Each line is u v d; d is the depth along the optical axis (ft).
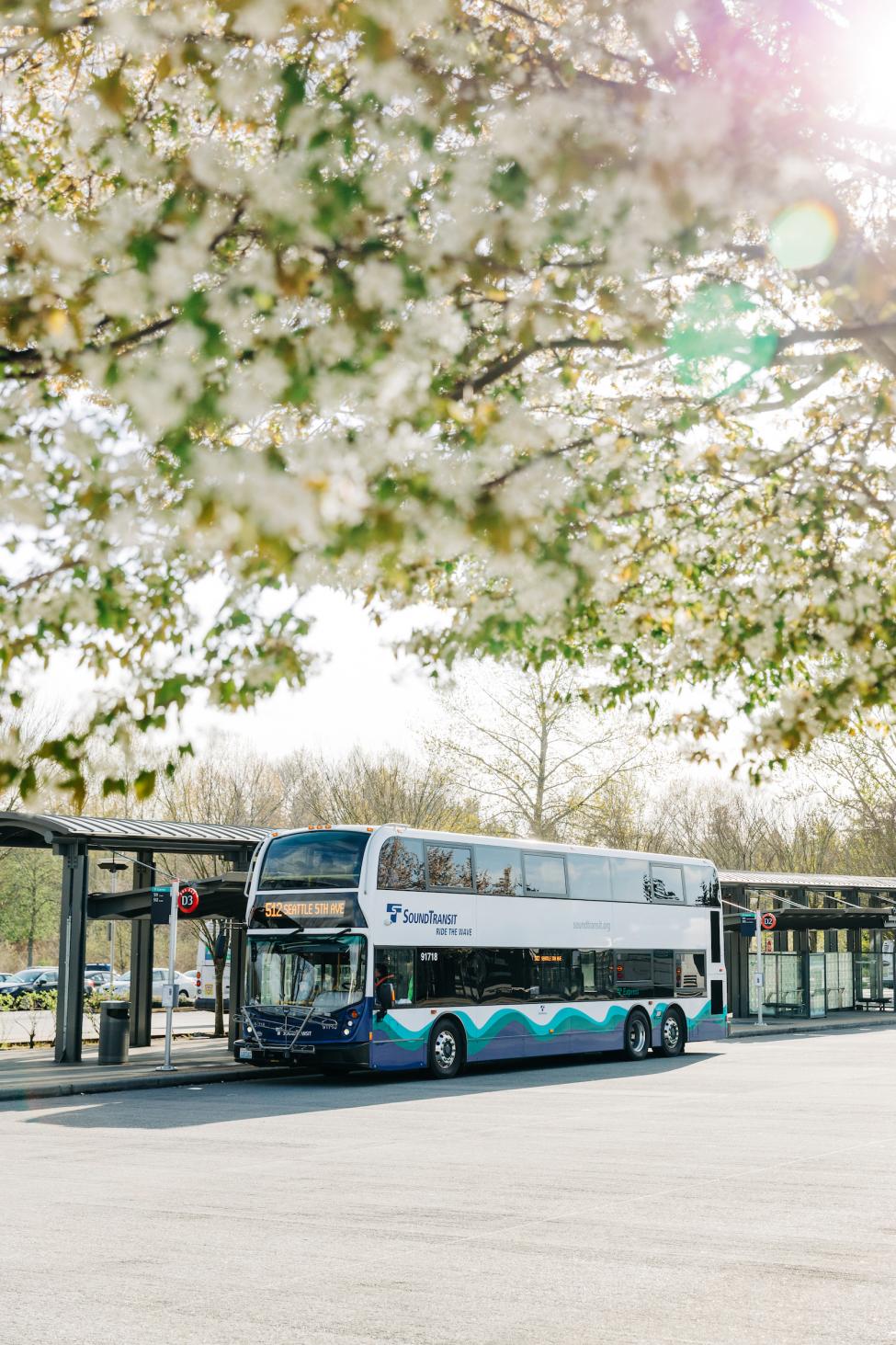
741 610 22.76
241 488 11.35
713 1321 23.29
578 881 87.86
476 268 13.42
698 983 97.40
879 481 21.77
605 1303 24.54
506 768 147.74
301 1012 72.95
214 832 87.45
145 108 15.29
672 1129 51.78
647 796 158.30
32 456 13.10
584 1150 45.70
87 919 83.56
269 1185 38.24
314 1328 22.81
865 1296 25.03
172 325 13.08
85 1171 41.22
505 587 22.09
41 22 13.19
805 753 22.02
